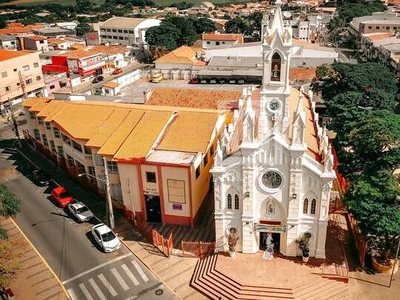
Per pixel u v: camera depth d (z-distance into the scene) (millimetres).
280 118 44375
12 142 85688
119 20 187250
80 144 60250
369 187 41812
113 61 139875
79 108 65750
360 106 73562
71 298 42938
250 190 42844
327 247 46875
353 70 82375
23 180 69062
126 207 55688
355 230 48531
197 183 53219
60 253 49969
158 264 47438
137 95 112000
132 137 55250
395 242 44656
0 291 43031
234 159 42438
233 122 53156
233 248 45125
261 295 40812
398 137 45312
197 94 78000
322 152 45406
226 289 42031
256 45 130000
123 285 44500
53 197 62250
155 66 131250
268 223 45156
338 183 55844
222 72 120625
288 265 44188
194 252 48594
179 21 171125
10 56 104125
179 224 53938
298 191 42000
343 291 41406
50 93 114000
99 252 50031
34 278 45969
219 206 44562
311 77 107875
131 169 52312
